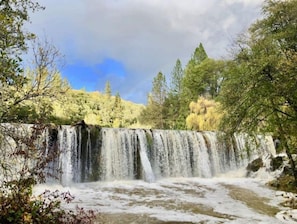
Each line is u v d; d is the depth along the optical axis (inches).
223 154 1029.8
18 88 260.2
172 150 969.5
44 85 314.7
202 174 963.3
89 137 831.7
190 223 425.4
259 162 935.0
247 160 1059.9
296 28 478.9
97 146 844.0
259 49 500.1
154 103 2317.9
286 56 464.4
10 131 265.3
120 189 705.0
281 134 545.6
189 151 993.5
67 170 752.3
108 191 674.2
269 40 498.3
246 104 494.9
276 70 445.7
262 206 539.5
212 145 1023.0
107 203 547.2
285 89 431.5
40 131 280.4
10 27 267.3
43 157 278.7
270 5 533.6
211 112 1537.9
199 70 1975.9
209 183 814.5
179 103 2229.3
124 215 461.1
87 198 586.6
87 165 816.9
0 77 239.6
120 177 860.6
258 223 427.2
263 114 520.7
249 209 516.1
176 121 2095.2
